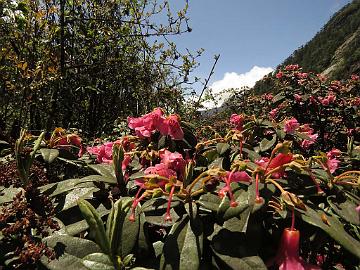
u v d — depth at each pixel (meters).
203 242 1.06
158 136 1.62
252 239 1.01
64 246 1.06
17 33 3.83
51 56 4.15
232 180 1.10
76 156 1.74
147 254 1.06
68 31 4.48
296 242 1.01
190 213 1.06
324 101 4.33
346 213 1.08
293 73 4.91
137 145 1.65
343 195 1.16
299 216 1.01
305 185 1.22
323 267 1.42
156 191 1.04
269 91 6.28
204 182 1.09
